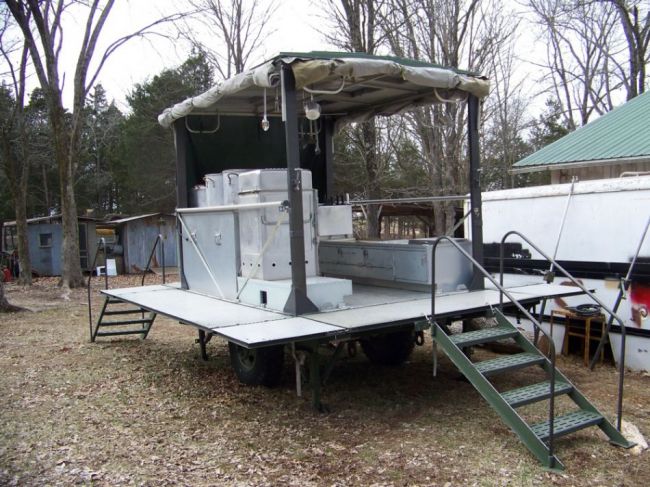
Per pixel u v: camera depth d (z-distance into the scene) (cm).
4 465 437
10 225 2455
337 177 2069
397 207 1831
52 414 554
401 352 711
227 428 514
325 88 666
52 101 1680
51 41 1667
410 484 404
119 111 3912
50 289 1700
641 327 696
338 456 452
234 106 751
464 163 1409
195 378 682
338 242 785
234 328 489
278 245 598
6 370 726
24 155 1812
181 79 2903
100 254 2222
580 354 764
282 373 610
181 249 787
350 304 584
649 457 447
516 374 683
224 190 672
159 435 499
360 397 600
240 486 402
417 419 534
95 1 1691
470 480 409
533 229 811
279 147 831
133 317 1157
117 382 668
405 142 1858
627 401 588
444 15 1395
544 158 1045
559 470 423
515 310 807
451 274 649
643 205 695
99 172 3806
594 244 743
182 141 766
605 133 1056
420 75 570
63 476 418
